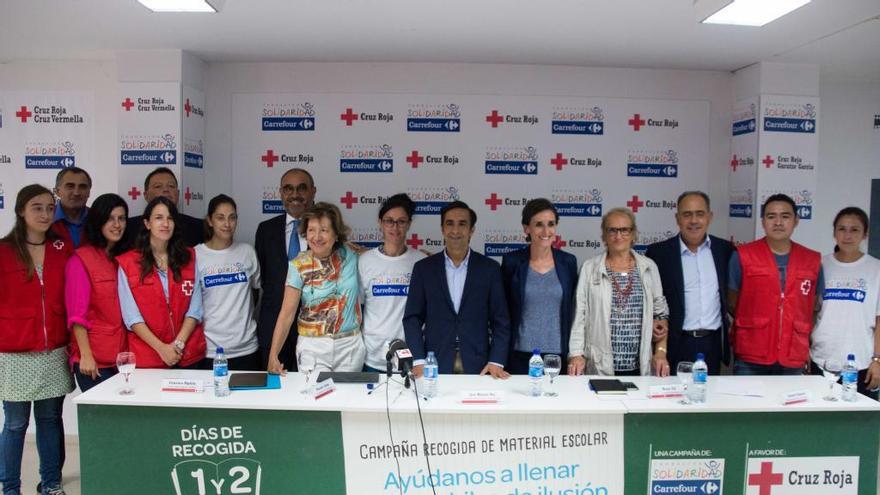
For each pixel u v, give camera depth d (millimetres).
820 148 4582
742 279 3256
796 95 4043
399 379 2779
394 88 4227
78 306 2965
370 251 3252
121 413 2514
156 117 3826
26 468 3662
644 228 4367
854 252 3273
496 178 4293
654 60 4039
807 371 3379
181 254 3066
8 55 4004
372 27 3332
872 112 4590
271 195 4242
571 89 4277
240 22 3250
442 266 3039
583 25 3277
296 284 2918
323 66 4207
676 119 4332
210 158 4207
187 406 2461
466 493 2494
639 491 2529
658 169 4348
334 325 2969
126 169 3852
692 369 2666
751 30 3324
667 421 2514
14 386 2967
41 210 2943
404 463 2484
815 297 3266
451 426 2475
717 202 4383
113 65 4176
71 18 3197
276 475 2512
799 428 2549
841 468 2570
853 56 3852
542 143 4293
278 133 4227
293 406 2436
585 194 4332
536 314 3041
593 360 3045
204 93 4176
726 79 4344
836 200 4590
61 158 4227
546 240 2980
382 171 4262
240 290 3283
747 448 2543
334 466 2498
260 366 3523
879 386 3227
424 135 4258
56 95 4203
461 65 4234
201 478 2527
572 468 2504
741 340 3271
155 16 3158
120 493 2535
